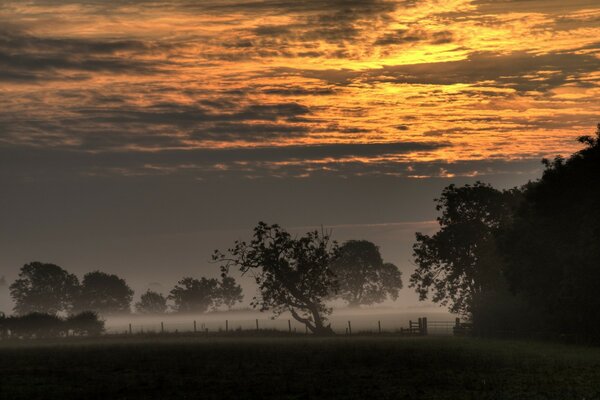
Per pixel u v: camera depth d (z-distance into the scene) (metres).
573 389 35.25
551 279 78.81
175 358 57.06
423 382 38.84
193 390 37.09
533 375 41.38
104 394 35.97
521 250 80.19
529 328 89.75
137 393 36.25
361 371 45.09
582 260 71.94
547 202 77.62
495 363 49.19
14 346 87.31
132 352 65.38
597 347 68.25
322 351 63.06
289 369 46.94
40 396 35.22
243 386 38.34
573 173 76.19
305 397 34.09
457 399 32.75
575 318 78.62
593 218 72.56
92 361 55.38
